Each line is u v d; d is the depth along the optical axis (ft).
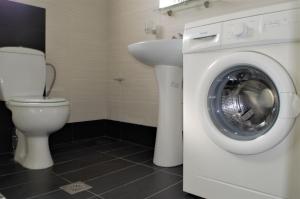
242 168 3.35
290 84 2.89
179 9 6.34
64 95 7.65
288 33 2.93
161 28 6.85
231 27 3.38
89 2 8.21
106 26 8.66
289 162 2.97
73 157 6.09
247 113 3.64
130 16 7.77
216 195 3.64
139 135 7.57
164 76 5.39
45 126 4.93
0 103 6.31
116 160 5.87
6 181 4.51
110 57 8.59
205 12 5.90
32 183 4.43
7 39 6.35
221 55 3.53
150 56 5.18
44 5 7.11
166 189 4.24
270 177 3.12
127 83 7.99
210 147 3.67
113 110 8.50
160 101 5.54
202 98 3.66
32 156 5.26
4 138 6.43
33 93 6.19
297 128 2.90
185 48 3.92
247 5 5.21
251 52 3.20
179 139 5.57
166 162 5.41
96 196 3.94
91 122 8.34
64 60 7.61
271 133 2.99
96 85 8.48
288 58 2.96
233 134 3.48
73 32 7.82
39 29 6.98
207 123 3.59
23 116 4.82
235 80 3.70
